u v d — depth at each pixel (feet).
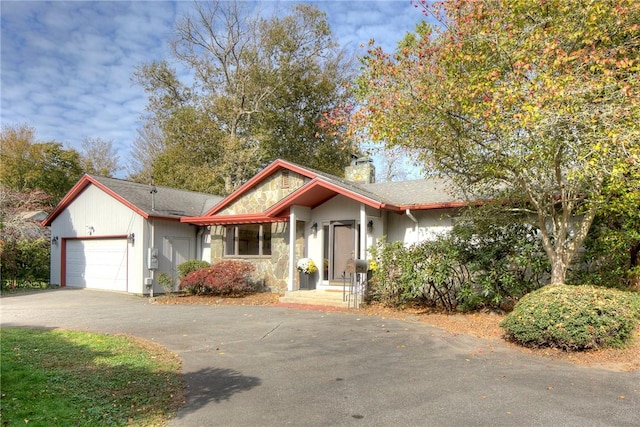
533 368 20.39
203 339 27.35
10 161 94.32
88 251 62.03
